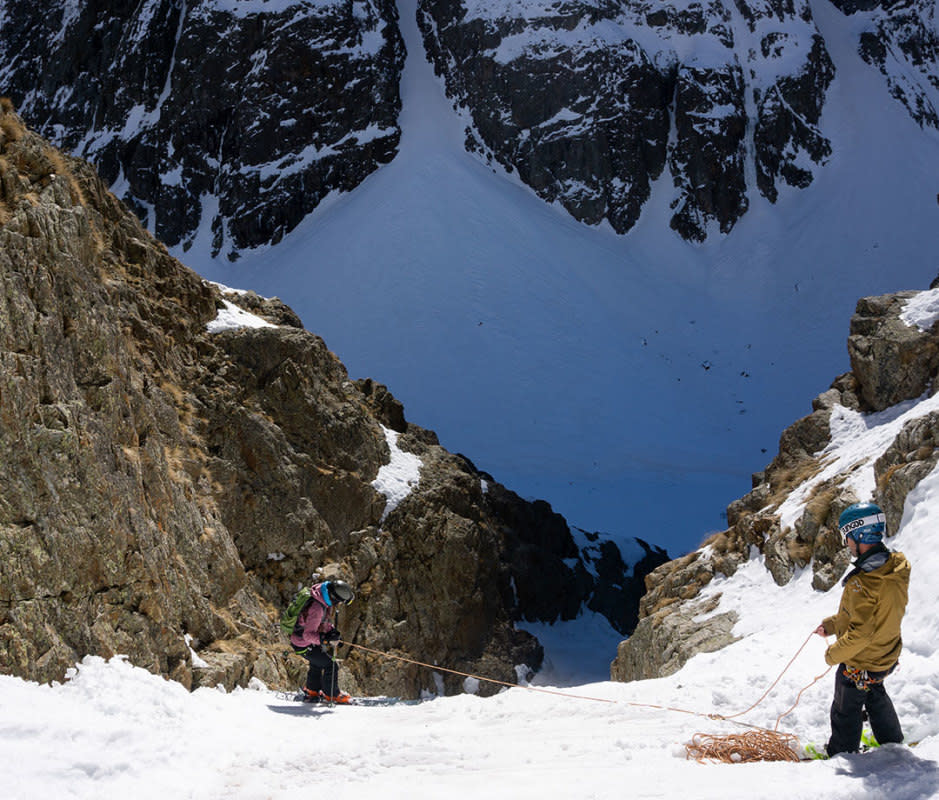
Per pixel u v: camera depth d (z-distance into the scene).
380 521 21.52
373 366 70.44
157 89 88.94
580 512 53.94
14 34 93.44
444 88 92.50
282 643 14.76
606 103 87.00
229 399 18.48
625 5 93.94
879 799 4.45
